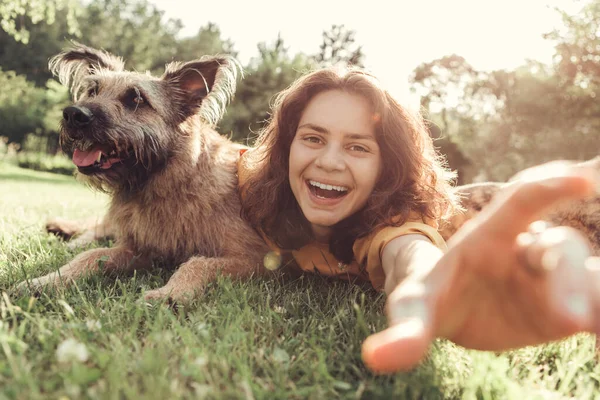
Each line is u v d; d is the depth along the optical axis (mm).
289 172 722
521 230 325
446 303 338
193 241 899
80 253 918
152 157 912
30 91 9625
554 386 449
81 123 901
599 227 632
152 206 907
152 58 11844
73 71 1188
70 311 529
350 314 610
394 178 688
